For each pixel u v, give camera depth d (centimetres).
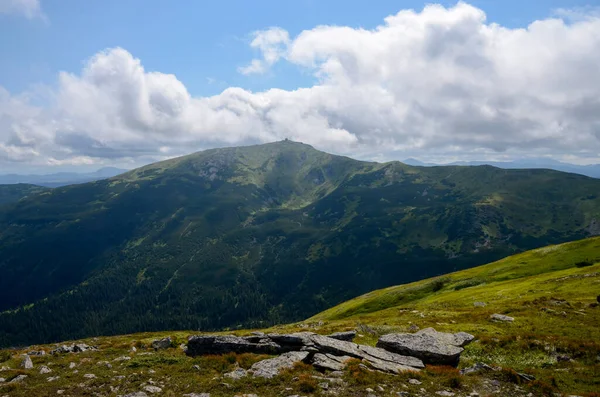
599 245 10169
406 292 11300
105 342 4603
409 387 2206
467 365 2909
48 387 2316
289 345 2992
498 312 4962
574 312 4422
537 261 10538
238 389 2141
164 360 2903
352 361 2564
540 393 2208
